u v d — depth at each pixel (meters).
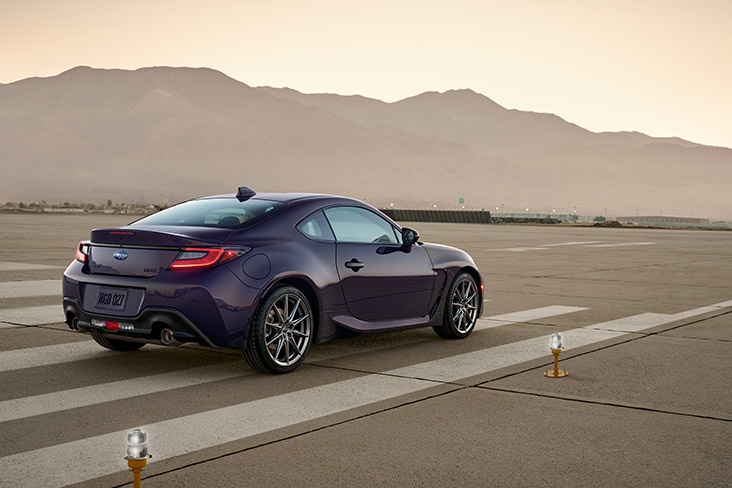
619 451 4.59
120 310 6.38
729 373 6.63
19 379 6.23
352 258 7.09
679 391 6.00
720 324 9.36
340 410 5.39
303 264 6.66
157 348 7.56
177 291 6.11
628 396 5.83
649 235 38.81
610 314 10.15
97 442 4.68
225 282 6.15
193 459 4.39
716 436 4.88
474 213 59.25
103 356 7.14
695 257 21.67
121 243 6.45
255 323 6.30
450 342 8.06
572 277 15.16
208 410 5.38
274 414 5.29
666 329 8.96
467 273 8.42
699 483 4.11
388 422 5.12
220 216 6.81
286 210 6.86
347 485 4.04
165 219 6.92
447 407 5.48
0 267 15.10
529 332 8.70
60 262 16.27
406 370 6.68
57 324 8.76
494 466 4.32
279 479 4.11
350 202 7.46
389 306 7.45
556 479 4.14
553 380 6.33
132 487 3.98
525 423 5.12
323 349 7.65
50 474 4.15
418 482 4.08
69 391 5.87
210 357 7.17
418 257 7.75
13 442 4.67
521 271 16.33
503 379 6.35
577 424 5.11
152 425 5.03
